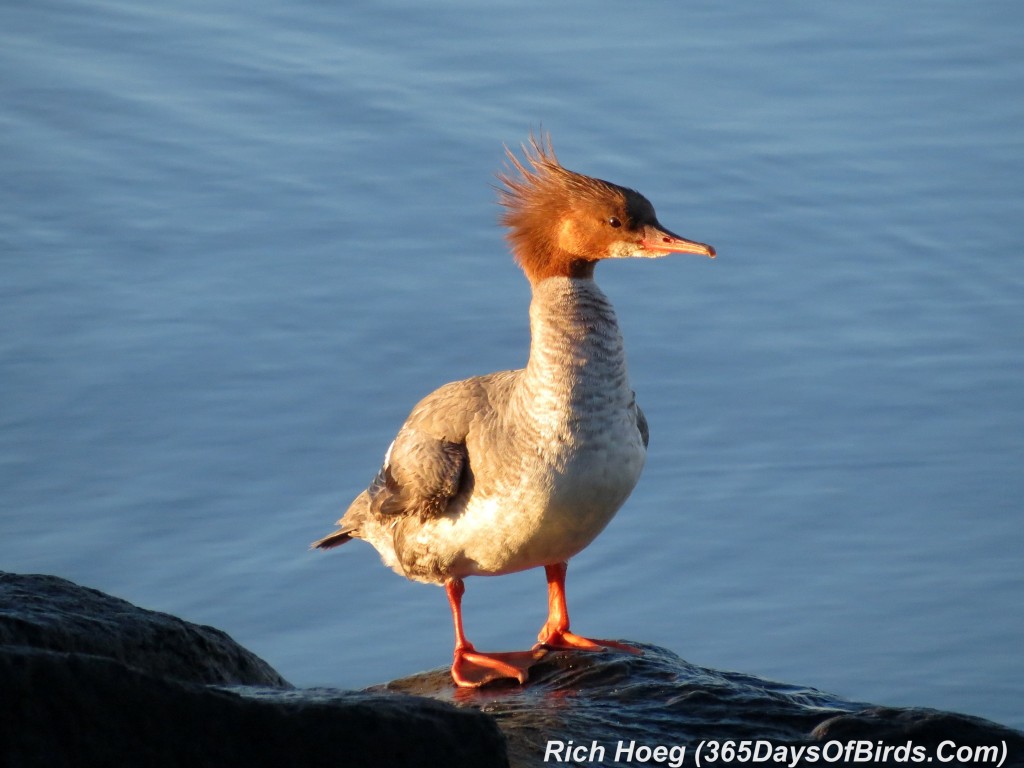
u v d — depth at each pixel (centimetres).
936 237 1909
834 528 1529
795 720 832
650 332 1791
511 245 1000
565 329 917
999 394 1680
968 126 2098
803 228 1930
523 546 948
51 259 1872
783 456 1620
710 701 862
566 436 910
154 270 1867
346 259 1888
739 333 1788
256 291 1834
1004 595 1439
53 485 1568
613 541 1523
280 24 2334
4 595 825
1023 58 2241
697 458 1622
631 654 967
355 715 658
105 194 1981
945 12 2369
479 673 948
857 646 1384
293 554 1496
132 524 1523
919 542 1509
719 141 2055
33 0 2388
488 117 2088
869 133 2083
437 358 1734
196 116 2119
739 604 1441
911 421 1656
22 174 2008
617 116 2095
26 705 610
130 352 1739
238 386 1697
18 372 1703
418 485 958
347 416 1661
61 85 2181
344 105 2128
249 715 646
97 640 794
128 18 2355
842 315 1806
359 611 1427
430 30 2306
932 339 1767
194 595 1438
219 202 1972
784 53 2262
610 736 821
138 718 628
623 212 957
